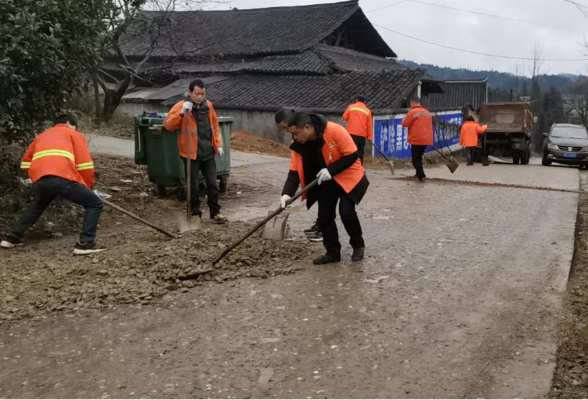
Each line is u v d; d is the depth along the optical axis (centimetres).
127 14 1327
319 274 550
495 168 1866
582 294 507
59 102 782
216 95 2281
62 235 709
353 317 450
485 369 366
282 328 432
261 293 502
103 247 634
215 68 2512
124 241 659
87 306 477
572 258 614
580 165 2230
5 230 690
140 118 893
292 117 539
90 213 616
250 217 800
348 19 2962
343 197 576
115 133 1675
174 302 485
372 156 1872
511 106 2277
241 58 2611
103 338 421
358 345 403
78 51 753
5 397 346
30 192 769
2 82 664
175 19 2227
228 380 360
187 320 450
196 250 596
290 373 367
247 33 2759
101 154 1207
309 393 343
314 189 584
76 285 516
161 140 881
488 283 525
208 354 394
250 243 621
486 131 2209
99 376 368
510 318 445
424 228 739
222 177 974
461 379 354
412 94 2300
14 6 657
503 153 2284
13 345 413
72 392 350
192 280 530
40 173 606
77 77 784
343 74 2314
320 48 2617
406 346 400
